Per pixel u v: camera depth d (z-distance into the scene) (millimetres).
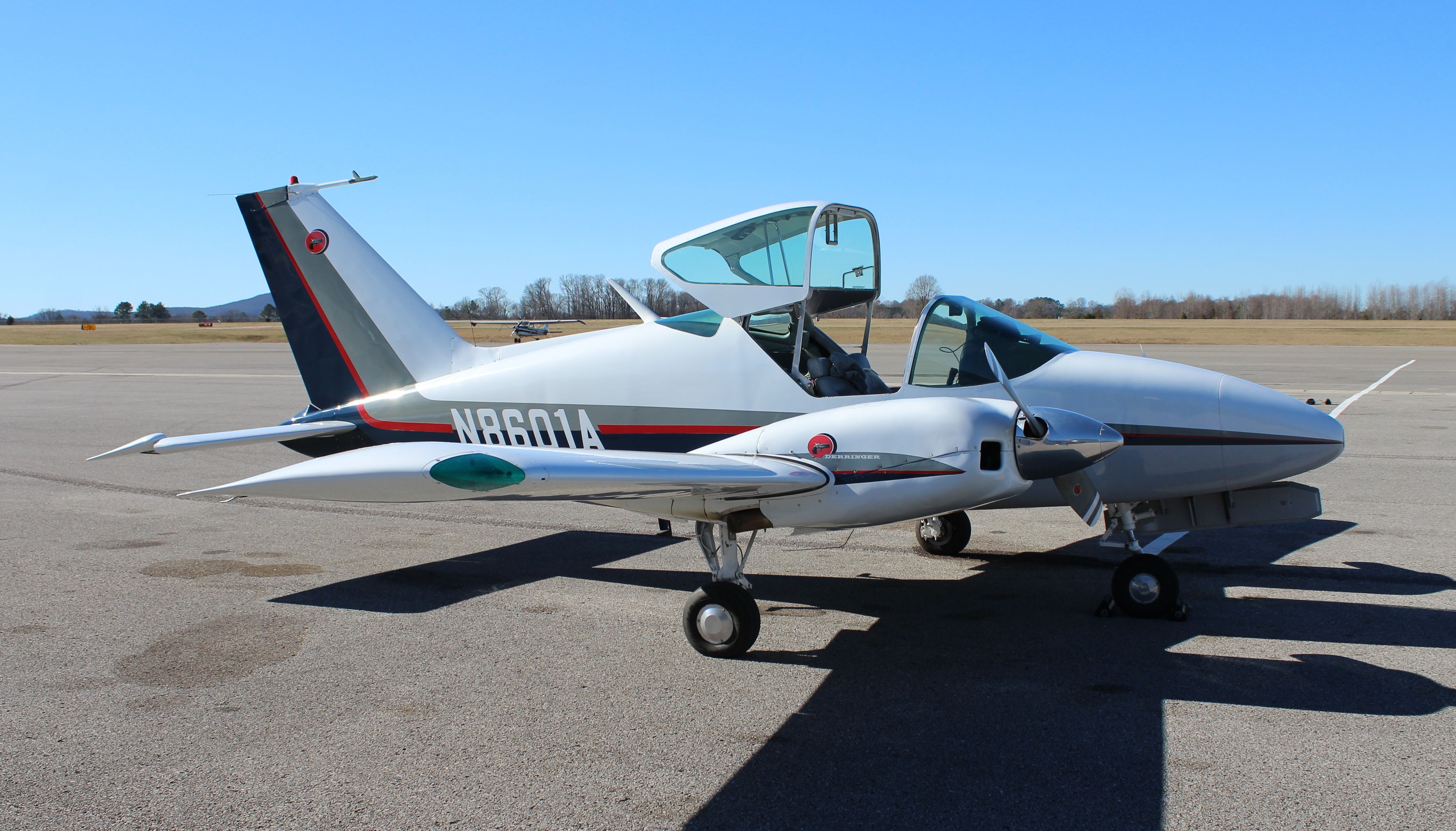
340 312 6109
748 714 3381
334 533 6613
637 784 2836
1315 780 2779
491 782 2854
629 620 4555
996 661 3908
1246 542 5988
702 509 4078
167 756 3041
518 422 5555
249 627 4430
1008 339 4887
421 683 3701
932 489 3762
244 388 19016
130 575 5410
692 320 5266
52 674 3791
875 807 2668
